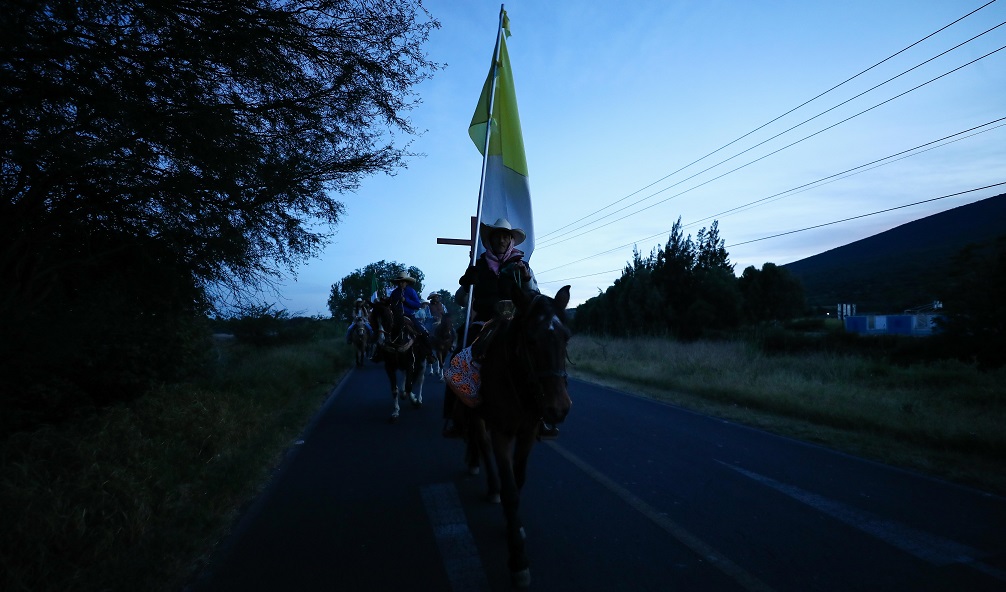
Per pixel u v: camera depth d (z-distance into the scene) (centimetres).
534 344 402
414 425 969
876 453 744
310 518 521
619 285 3350
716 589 378
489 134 676
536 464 697
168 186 672
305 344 2477
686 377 1484
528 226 719
